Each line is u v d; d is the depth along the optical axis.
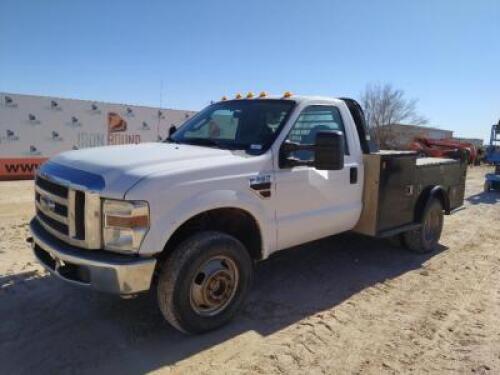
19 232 6.83
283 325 4.04
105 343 3.59
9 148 15.12
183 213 3.41
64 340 3.62
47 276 4.93
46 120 15.92
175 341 3.66
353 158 5.14
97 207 3.24
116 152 3.92
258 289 4.92
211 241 3.62
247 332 3.87
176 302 3.49
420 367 3.42
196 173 3.54
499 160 17.09
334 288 5.03
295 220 4.39
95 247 3.29
